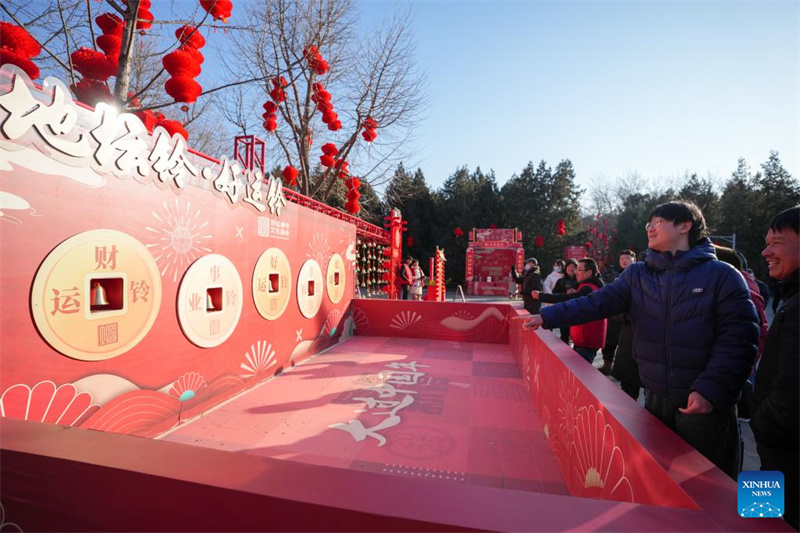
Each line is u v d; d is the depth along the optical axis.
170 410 3.50
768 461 1.24
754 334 1.52
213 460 1.11
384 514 0.89
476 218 31.91
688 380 1.65
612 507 0.94
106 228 2.86
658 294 1.77
